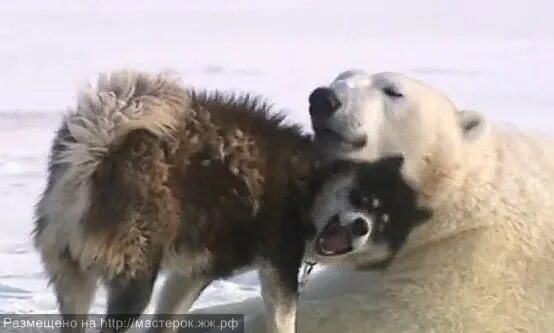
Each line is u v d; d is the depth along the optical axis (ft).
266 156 48.26
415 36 162.71
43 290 67.36
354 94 50.34
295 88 126.11
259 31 163.02
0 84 125.39
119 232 43.93
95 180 44.01
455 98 124.98
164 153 44.93
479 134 52.03
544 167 54.39
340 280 56.13
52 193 45.37
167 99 45.73
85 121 44.09
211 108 47.80
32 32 153.48
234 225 47.29
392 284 53.42
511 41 161.58
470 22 174.70
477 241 52.24
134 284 44.70
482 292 51.93
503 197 52.70
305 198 50.42
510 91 130.11
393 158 50.93
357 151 50.29
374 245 52.70
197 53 144.56
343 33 163.73
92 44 147.95
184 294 53.01
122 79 45.19
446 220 52.29
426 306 52.19
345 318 53.47
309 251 52.60
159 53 143.74
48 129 107.65
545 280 52.37
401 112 50.55
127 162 44.14
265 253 48.91
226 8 179.73
